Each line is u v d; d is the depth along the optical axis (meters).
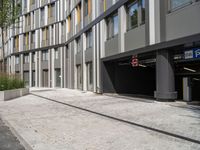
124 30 16.36
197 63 14.38
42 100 17.42
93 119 9.60
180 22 11.23
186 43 10.83
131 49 15.39
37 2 39.00
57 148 6.19
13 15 25.70
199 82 14.78
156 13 12.76
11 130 8.52
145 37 13.81
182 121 8.32
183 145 5.99
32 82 40.50
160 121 8.49
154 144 6.16
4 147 6.51
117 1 17.00
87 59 23.34
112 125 8.44
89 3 22.73
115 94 18.55
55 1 35.69
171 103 11.89
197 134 6.73
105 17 19.22
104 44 19.41
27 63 41.41
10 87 20.09
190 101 12.36
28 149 6.23
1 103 16.30
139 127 7.99
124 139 6.70
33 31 40.19
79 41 26.89
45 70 37.91
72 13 29.22
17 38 43.75
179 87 15.36
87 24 23.27
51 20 36.41
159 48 12.37
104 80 19.48
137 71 20.28
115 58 17.25
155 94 12.84
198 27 10.21
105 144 6.33
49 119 9.99
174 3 11.69
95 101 15.09
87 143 6.49
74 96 19.09
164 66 12.30
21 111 12.51
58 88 32.91
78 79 27.38
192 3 10.54
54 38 35.88
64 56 33.56
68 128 8.27
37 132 7.92
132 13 15.64
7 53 48.16
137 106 12.03
